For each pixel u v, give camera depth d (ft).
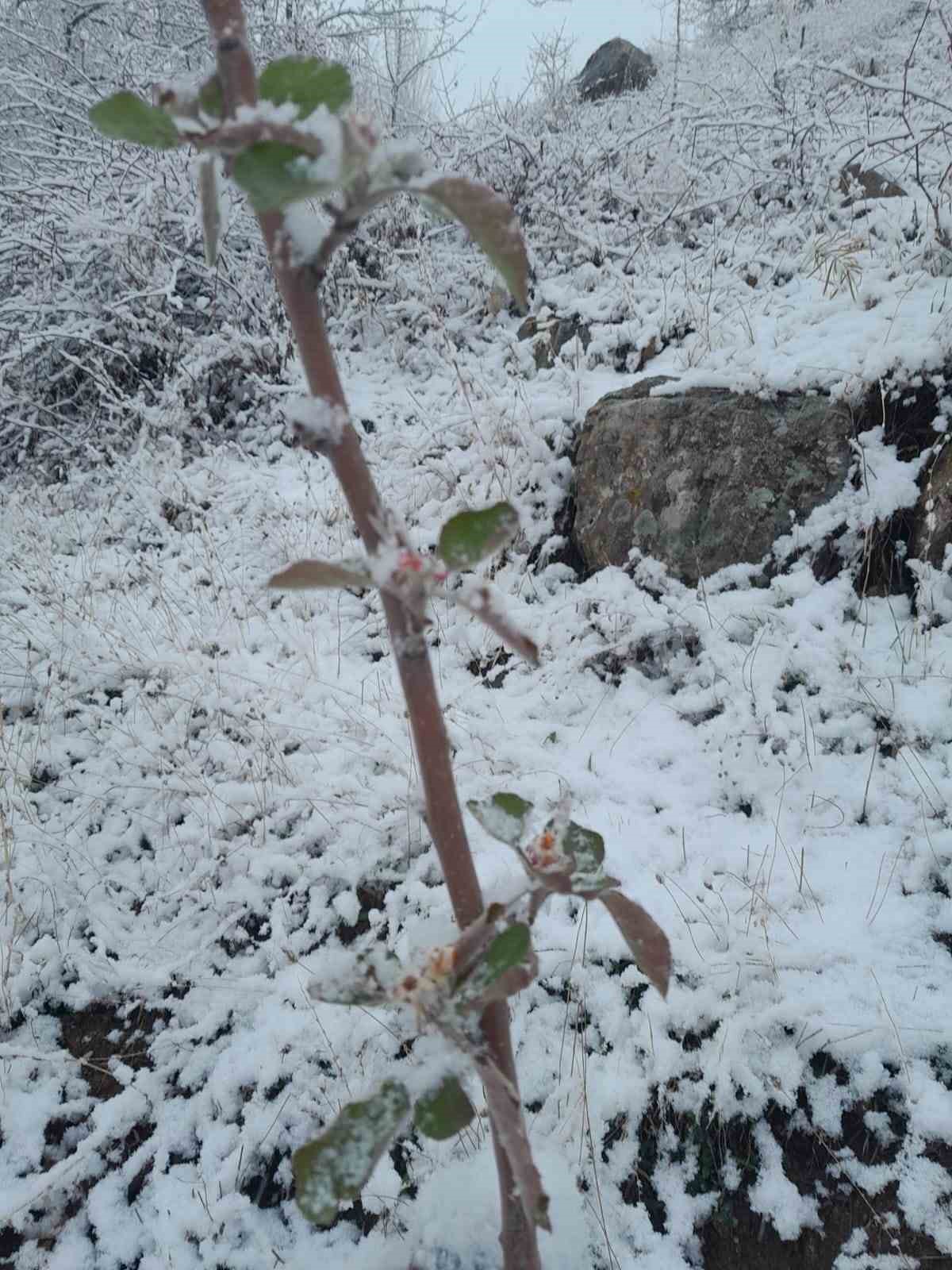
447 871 2.40
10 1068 7.05
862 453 9.98
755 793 8.13
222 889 8.19
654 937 2.59
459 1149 5.93
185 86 1.78
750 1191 5.75
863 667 8.95
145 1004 7.40
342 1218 5.91
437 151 18.17
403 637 2.12
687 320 12.82
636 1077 6.23
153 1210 6.15
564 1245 5.33
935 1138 5.74
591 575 11.23
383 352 16.15
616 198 17.25
